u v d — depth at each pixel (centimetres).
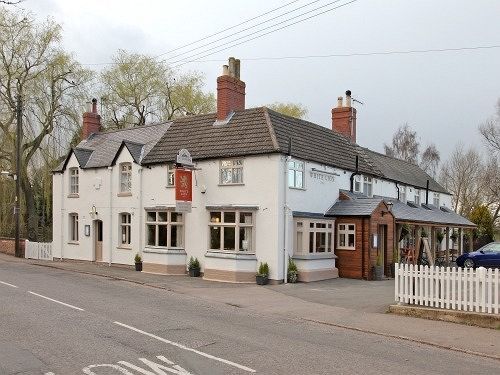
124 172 2794
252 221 2217
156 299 1650
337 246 2431
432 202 3994
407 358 972
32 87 3625
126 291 1820
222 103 2541
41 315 1286
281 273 2156
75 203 3070
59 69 3722
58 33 3734
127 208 2738
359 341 1116
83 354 924
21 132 3534
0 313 1302
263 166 2209
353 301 1673
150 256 2489
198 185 2411
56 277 2194
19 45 3550
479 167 5522
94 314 1320
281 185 2180
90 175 2980
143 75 4491
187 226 2452
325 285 2106
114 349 962
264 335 1138
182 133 2669
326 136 2772
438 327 1263
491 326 1263
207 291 1889
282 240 2173
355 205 2447
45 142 3734
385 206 2467
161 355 925
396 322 1323
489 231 4359
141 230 2650
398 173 3494
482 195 5266
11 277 2138
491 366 939
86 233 2981
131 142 2784
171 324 1220
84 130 3438
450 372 880
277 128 2348
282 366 876
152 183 2619
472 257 2958
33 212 3831
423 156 6425
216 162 2353
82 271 2447
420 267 1430
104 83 4484
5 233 3775
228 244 2272
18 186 3344
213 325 1233
